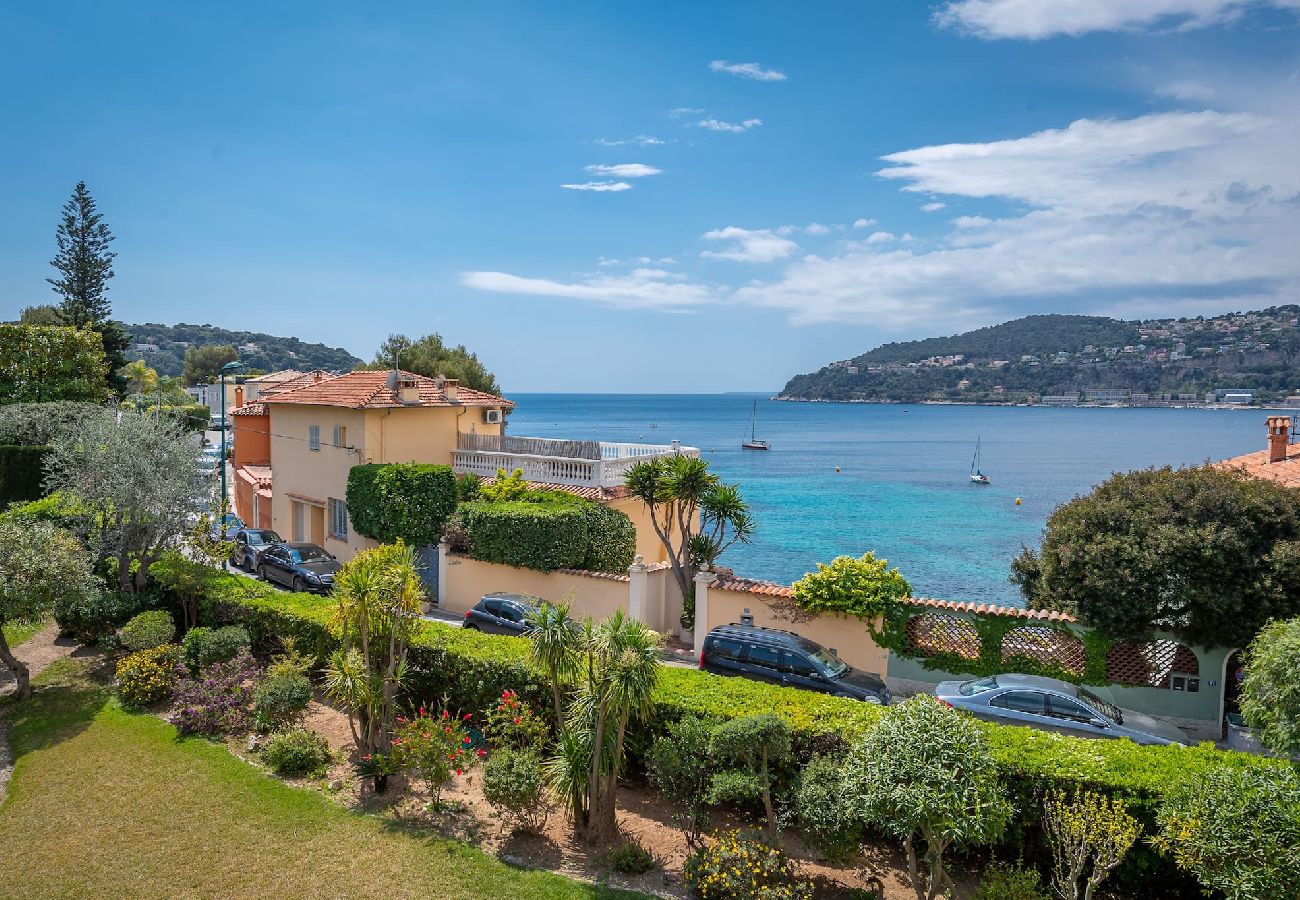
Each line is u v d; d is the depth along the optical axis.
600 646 12.22
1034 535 60.97
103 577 23.72
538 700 14.60
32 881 10.88
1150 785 10.43
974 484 94.56
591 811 12.12
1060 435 173.12
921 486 93.50
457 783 14.04
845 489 90.31
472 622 22.02
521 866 11.42
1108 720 15.82
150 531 22.81
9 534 17.88
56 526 23.80
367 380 33.31
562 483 29.03
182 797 13.22
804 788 10.70
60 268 57.66
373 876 11.09
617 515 27.11
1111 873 10.81
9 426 37.38
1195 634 17.92
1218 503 17.80
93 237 58.25
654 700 13.30
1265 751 14.90
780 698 13.41
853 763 9.93
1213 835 8.58
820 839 10.84
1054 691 16.31
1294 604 16.75
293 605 19.58
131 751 15.01
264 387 50.38
